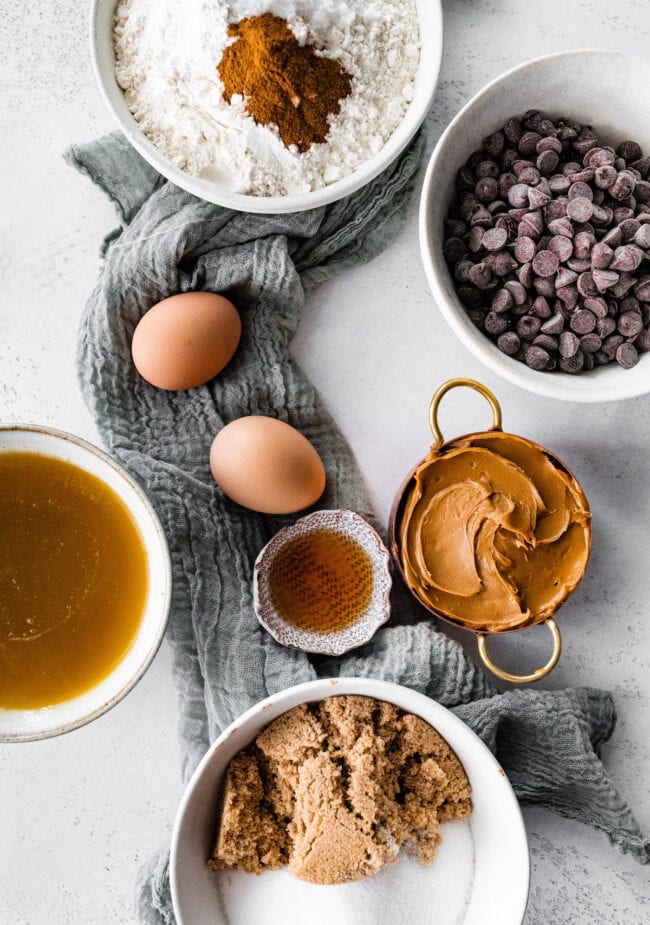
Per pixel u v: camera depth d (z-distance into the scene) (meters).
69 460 0.56
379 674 0.60
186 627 0.60
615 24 0.64
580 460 0.63
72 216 0.63
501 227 0.58
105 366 0.61
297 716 0.57
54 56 0.64
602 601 0.63
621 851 0.60
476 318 0.59
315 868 0.55
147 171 0.62
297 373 0.62
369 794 0.55
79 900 0.62
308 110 0.58
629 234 0.58
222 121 0.58
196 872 0.56
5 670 0.57
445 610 0.58
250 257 0.61
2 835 0.62
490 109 0.59
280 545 0.60
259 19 0.56
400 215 0.64
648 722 0.62
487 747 0.56
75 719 0.56
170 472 0.60
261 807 0.57
